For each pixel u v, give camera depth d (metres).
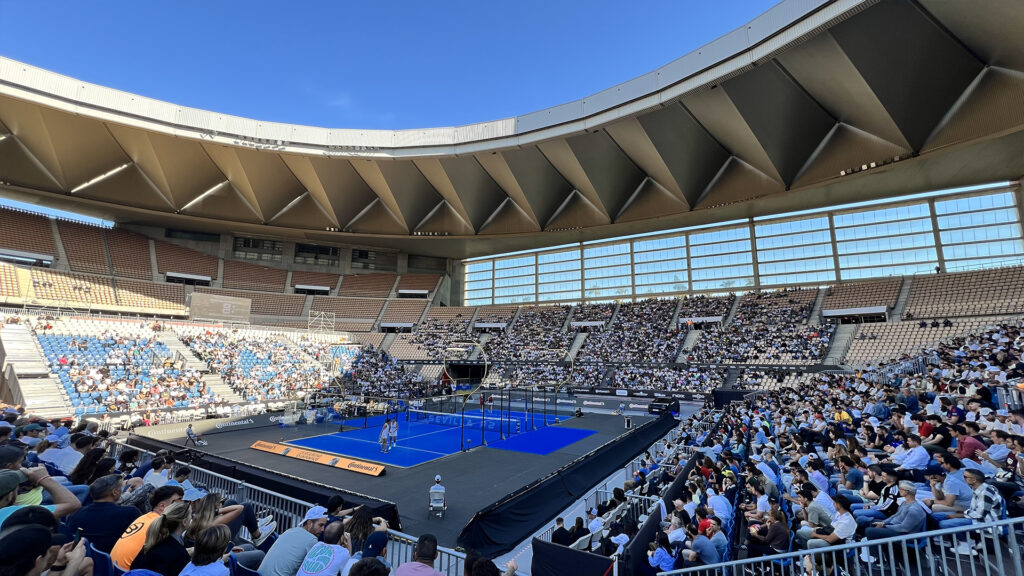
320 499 10.83
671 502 10.77
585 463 16.06
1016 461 7.49
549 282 64.44
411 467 18.72
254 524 6.97
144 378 33.00
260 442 22.08
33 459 7.43
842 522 6.37
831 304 44.09
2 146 39.78
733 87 30.91
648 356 47.56
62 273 45.12
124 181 46.19
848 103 29.92
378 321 63.56
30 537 2.43
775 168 36.09
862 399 19.03
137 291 49.72
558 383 46.69
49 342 32.44
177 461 13.30
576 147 40.19
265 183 48.09
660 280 56.69
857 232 45.91
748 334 44.97
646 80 33.47
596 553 7.97
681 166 39.47
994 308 35.56
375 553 5.91
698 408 36.72
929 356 24.67
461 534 9.82
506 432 27.56
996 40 23.83
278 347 47.34
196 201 50.03
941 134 29.09
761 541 7.57
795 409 20.73
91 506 4.35
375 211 53.31
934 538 4.63
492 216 52.94
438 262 72.69
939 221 42.09
